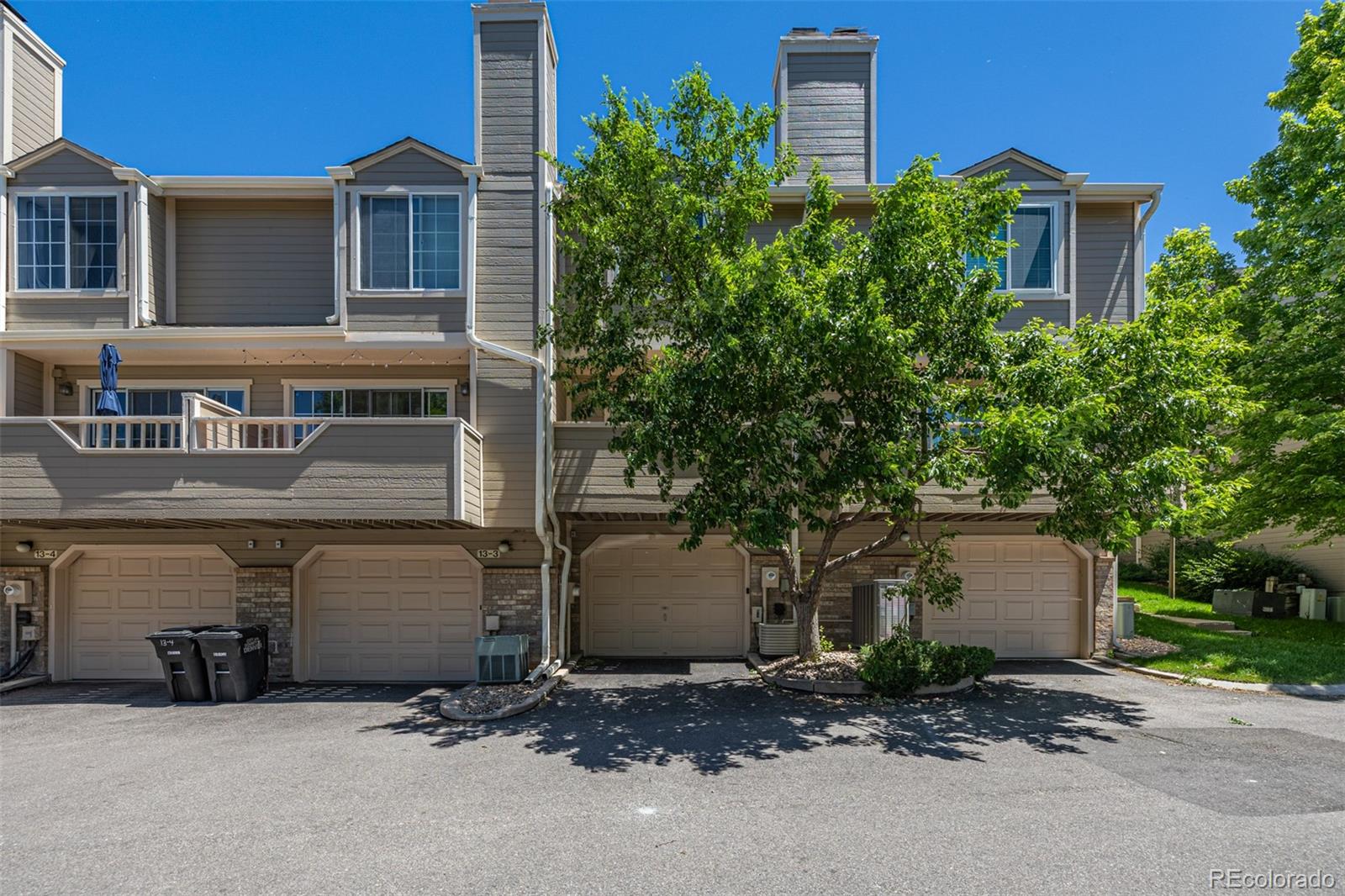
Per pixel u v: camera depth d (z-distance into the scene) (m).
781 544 10.12
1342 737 8.16
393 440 10.61
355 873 5.05
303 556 12.49
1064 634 13.52
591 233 10.13
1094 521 9.60
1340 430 11.68
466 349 11.99
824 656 11.45
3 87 12.43
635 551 13.84
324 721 9.46
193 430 10.47
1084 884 4.79
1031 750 7.72
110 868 5.20
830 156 13.91
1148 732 8.38
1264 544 19.58
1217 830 5.63
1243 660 11.54
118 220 12.02
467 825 5.85
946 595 11.06
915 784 6.68
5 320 11.79
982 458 9.33
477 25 12.32
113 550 12.70
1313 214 12.63
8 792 6.81
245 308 12.66
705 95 10.36
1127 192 13.16
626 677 11.83
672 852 5.30
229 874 5.07
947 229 9.45
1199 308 10.33
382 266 12.04
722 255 10.45
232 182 12.38
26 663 12.34
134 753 8.08
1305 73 13.88
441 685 12.01
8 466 10.37
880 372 8.94
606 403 9.98
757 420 9.33
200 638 10.80
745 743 8.05
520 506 11.83
